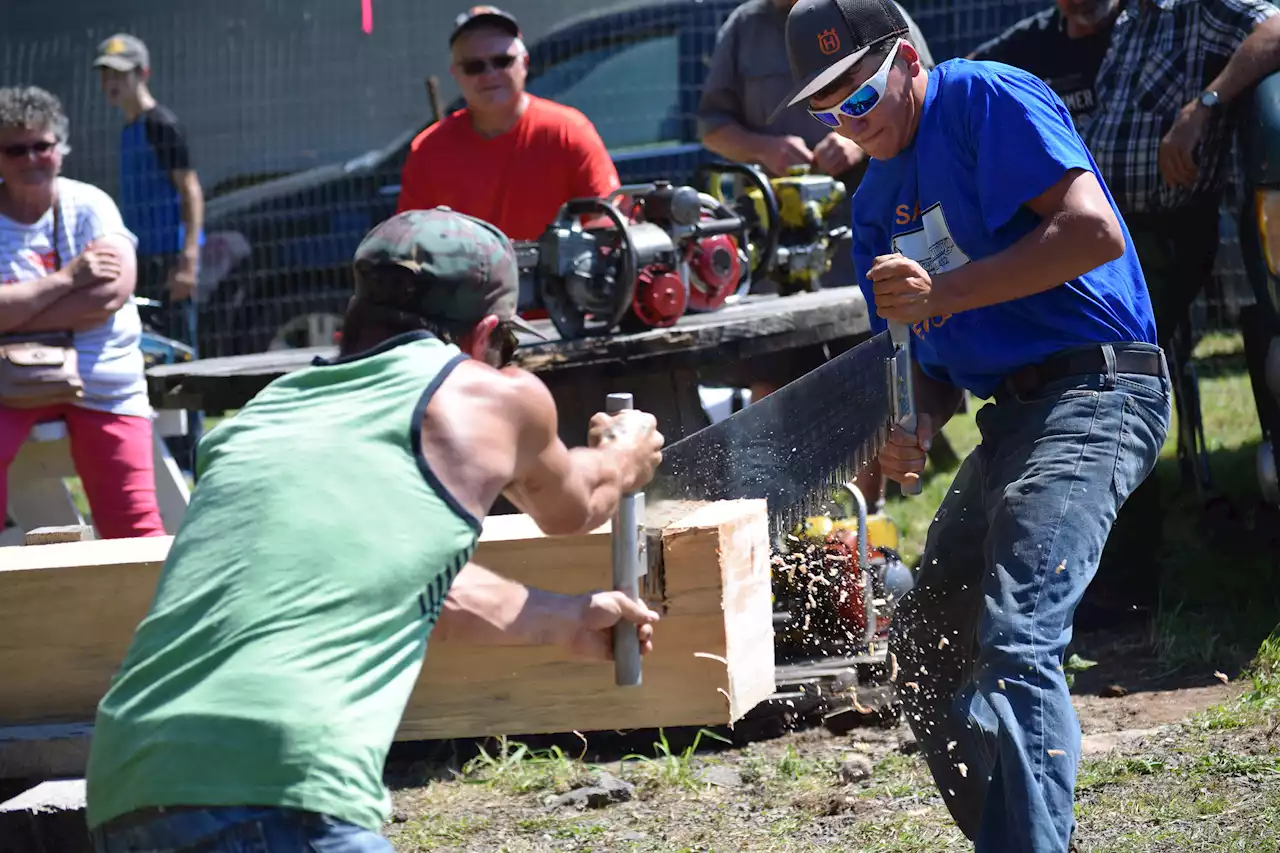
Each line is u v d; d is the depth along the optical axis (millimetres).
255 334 20344
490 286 5000
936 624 6625
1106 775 7660
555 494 5031
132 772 4418
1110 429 5977
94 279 11391
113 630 6918
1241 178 10773
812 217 12336
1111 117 11289
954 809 6559
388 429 4641
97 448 11633
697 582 6176
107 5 25047
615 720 6418
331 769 4348
